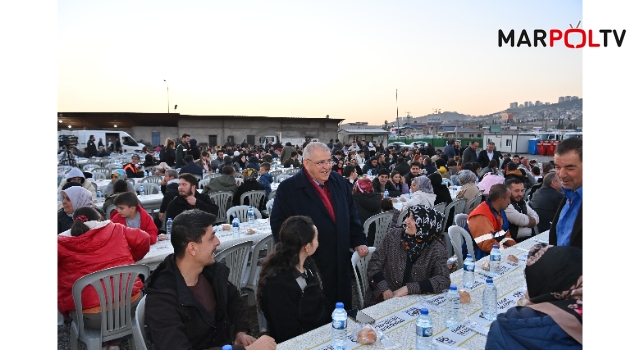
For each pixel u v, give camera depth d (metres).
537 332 1.31
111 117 30.59
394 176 8.02
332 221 3.00
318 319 2.45
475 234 3.80
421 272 2.73
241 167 14.24
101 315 2.83
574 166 2.18
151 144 31.52
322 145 3.00
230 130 33.38
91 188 6.92
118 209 3.94
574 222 2.20
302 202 2.99
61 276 2.91
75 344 3.01
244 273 4.04
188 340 1.96
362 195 5.11
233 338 2.33
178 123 32.03
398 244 2.81
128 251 3.12
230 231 4.67
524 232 4.37
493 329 1.44
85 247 2.91
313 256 2.99
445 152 14.98
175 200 4.84
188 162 9.53
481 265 3.14
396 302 2.46
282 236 2.44
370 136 37.28
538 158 23.83
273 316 2.36
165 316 1.94
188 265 2.08
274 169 13.10
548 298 1.37
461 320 2.23
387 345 1.97
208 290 2.22
